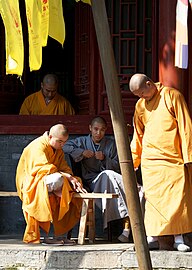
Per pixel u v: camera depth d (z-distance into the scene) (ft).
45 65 81.20
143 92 50.85
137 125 52.47
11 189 61.82
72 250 48.88
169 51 55.98
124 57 62.49
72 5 77.46
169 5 55.93
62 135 54.08
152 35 61.77
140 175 59.16
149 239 50.57
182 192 49.70
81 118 61.82
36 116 62.44
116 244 53.01
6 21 47.26
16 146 62.08
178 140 50.60
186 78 57.52
